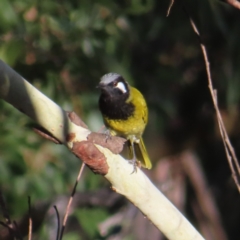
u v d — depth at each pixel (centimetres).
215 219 1579
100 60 1246
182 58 1491
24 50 1173
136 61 1418
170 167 1561
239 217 1612
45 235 1261
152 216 675
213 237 1566
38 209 1312
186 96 1552
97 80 1261
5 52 1149
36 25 1173
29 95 617
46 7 1170
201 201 1580
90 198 1347
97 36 1211
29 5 1165
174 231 679
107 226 1231
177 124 1552
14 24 1143
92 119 1266
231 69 1422
